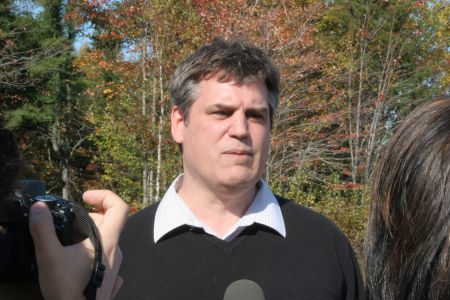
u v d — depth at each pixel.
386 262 1.55
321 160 14.26
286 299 2.60
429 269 1.44
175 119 2.94
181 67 2.81
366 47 17.48
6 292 1.12
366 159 15.16
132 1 13.99
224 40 2.82
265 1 12.78
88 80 22.16
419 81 18.61
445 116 1.49
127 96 14.17
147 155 13.83
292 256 2.70
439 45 19.61
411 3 18.58
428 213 1.43
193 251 2.65
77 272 1.12
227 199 2.72
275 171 13.14
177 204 2.73
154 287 2.59
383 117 16.97
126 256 2.69
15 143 1.02
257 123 2.73
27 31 20.28
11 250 1.12
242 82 2.69
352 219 10.86
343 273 2.80
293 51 12.57
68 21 20.81
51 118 22.11
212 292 2.58
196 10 13.05
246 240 2.70
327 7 16.75
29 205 1.15
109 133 13.73
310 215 2.91
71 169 23.83
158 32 13.41
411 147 1.50
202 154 2.69
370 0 18.47
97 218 1.25
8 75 18.16
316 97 14.24
